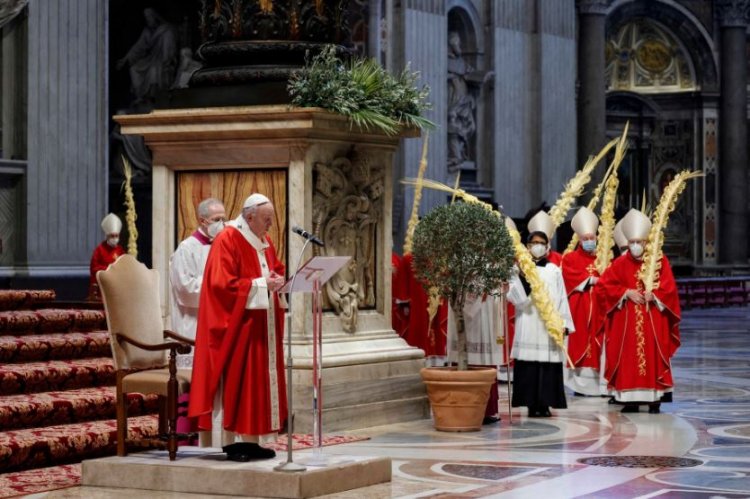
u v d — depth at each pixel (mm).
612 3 34719
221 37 11047
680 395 13562
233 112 10320
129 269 8609
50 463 8680
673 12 35750
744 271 36281
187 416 8781
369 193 11062
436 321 13570
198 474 7719
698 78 36375
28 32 16844
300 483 7441
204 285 7996
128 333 8453
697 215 36469
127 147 21828
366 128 10602
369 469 7988
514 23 28094
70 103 17406
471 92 27266
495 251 10406
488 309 11953
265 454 8164
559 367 11664
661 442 9977
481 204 10773
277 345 8219
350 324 10781
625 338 12211
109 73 22297
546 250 11930
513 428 10812
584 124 31938
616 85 36688
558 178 28844
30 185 16859
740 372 15961
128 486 7898
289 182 10344
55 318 11453
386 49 24484
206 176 10695
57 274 17094
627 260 12406
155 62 22062
